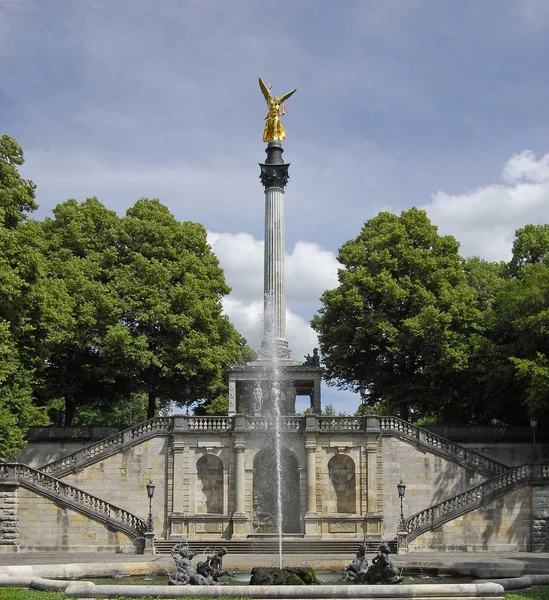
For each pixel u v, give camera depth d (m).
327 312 64.25
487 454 56.31
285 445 52.28
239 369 55.84
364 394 65.44
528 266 56.16
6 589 25.83
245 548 47.66
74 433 58.38
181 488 51.56
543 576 29.30
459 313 59.78
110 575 33.19
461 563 35.38
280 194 59.16
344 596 24.55
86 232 62.81
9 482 46.78
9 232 43.56
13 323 44.66
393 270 62.84
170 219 64.31
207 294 63.03
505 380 54.47
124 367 58.25
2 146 46.53
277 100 61.03
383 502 51.69
